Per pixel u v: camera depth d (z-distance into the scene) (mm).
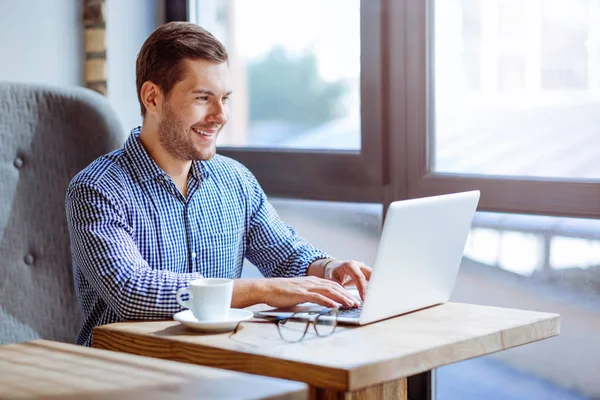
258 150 3211
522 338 1732
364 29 2891
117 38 3271
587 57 2611
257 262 2375
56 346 1428
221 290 1691
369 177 2938
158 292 1853
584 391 2648
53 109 2334
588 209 2555
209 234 2232
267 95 3287
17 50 2986
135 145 2178
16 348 1413
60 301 2320
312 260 2244
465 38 2787
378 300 1725
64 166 2340
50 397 1097
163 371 1219
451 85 2826
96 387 1140
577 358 2650
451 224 1855
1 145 2248
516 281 2732
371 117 2906
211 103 2139
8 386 1155
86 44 3191
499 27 2740
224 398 1062
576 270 2627
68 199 2090
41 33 3062
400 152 2873
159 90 2139
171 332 1693
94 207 2033
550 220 2654
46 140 2318
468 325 1720
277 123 3268
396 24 2836
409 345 1543
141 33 3363
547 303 2684
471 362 2840
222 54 2148
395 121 2871
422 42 2809
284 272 2299
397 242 1707
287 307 1912
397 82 2854
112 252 1950
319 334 1642
